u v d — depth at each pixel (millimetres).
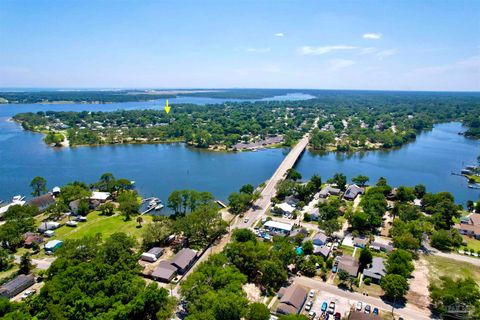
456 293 89062
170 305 86312
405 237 123375
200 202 157250
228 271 96062
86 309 81812
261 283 104062
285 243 116000
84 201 159750
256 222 149625
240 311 80188
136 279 93938
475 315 84188
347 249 126750
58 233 137500
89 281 90875
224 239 132250
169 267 108625
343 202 173500
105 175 186250
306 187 182750
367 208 153000
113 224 146500
